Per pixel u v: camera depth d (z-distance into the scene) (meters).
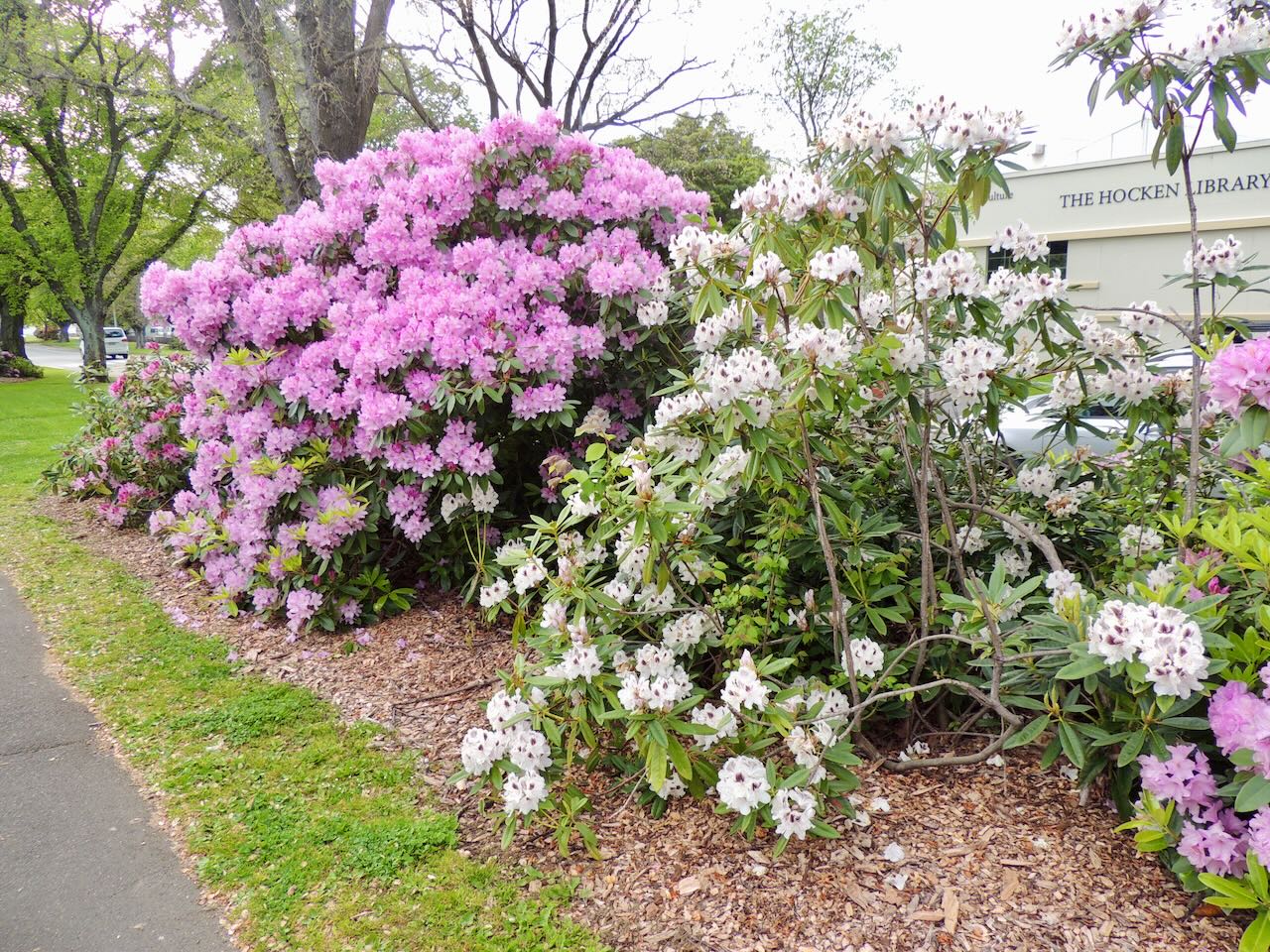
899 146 2.42
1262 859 1.52
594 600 2.48
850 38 16.77
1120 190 12.59
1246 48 2.15
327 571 4.06
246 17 9.12
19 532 6.33
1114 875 1.94
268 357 4.16
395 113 15.62
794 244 2.67
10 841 2.44
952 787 2.36
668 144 13.84
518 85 9.78
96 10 16.73
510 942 1.91
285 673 3.60
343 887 2.15
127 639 4.08
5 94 15.00
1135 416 2.84
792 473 2.37
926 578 2.45
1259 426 1.65
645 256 4.13
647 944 1.87
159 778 2.77
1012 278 2.71
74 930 2.06
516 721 2.29
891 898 1.93
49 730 3.16
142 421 6.62
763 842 2.19
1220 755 1.85
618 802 2.48
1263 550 1.79
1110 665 1.75
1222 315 2.68
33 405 16.25
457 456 3.79
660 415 2.53
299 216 4.71
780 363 2.25
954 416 3.04
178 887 2.22
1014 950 1.74
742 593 2.46
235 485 4.70
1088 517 3.07
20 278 20.69
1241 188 11.62
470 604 4.15
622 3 9.44
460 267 4.13
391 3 9.12
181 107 13.85
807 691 2.36
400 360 3.81
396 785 2.65
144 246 21.02
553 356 3.85
